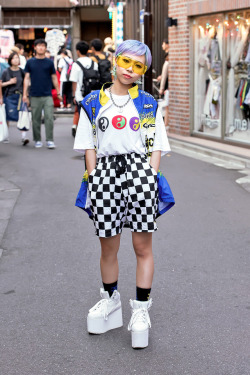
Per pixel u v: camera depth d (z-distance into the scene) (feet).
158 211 11.77
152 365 10.93
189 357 11.19
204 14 36.96
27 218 21.07
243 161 30.63
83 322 12.77
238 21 33.83
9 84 37.96
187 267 15.92
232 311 13.17
